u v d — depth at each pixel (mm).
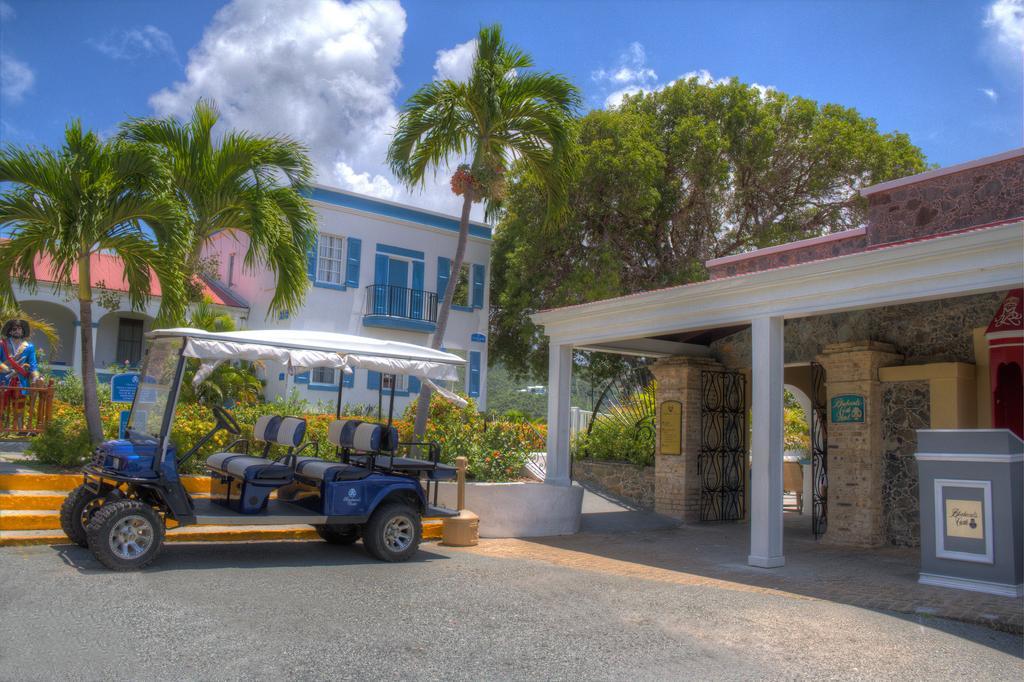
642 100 25125
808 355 13305
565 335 13367
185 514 7875
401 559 9023
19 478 9312
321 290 22141
